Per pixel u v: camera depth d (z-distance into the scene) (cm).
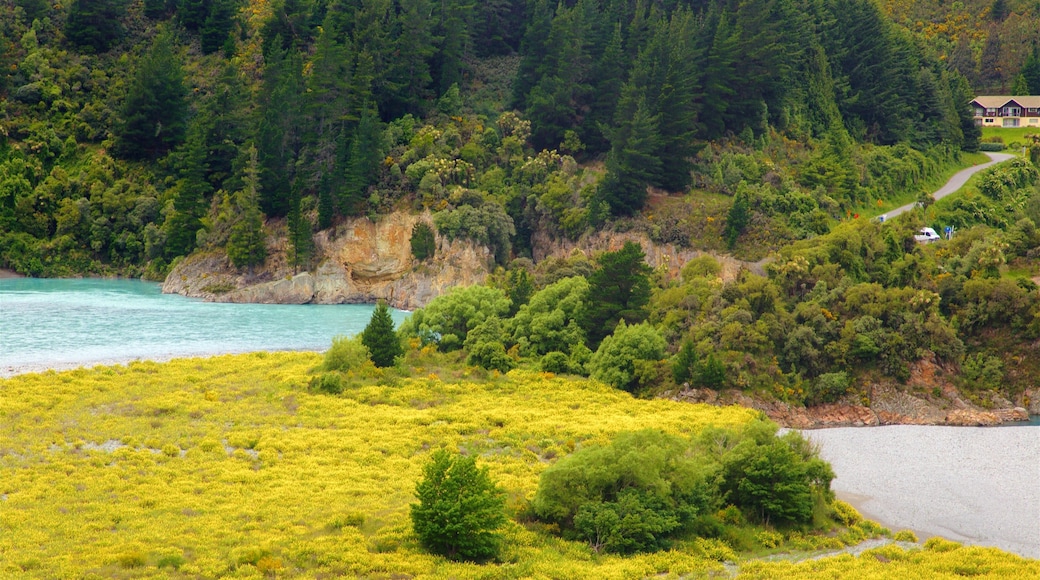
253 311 16175
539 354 11775
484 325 11725
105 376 10338
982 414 10812
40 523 6088
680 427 9131
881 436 10069
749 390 10769
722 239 16288
